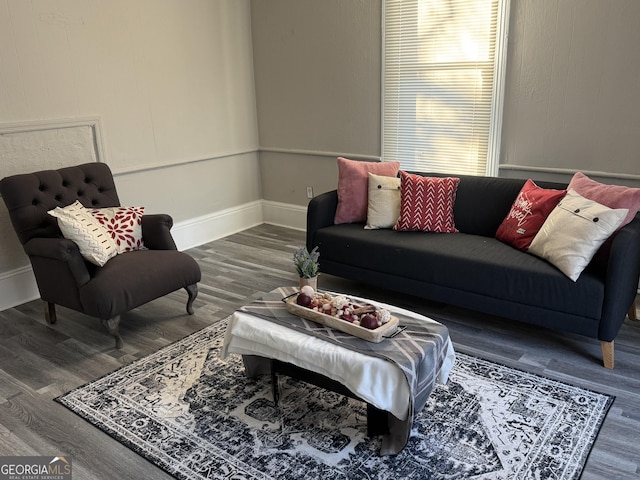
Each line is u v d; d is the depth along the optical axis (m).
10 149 3.40
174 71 4.33
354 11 4.27
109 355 2.88
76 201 3.27
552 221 2.83
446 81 3.96
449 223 3.47
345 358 2.02
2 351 2.95
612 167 3.40
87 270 2.93
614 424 2.21
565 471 1.95
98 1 3.73
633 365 2.66
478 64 3.79
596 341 2.91
